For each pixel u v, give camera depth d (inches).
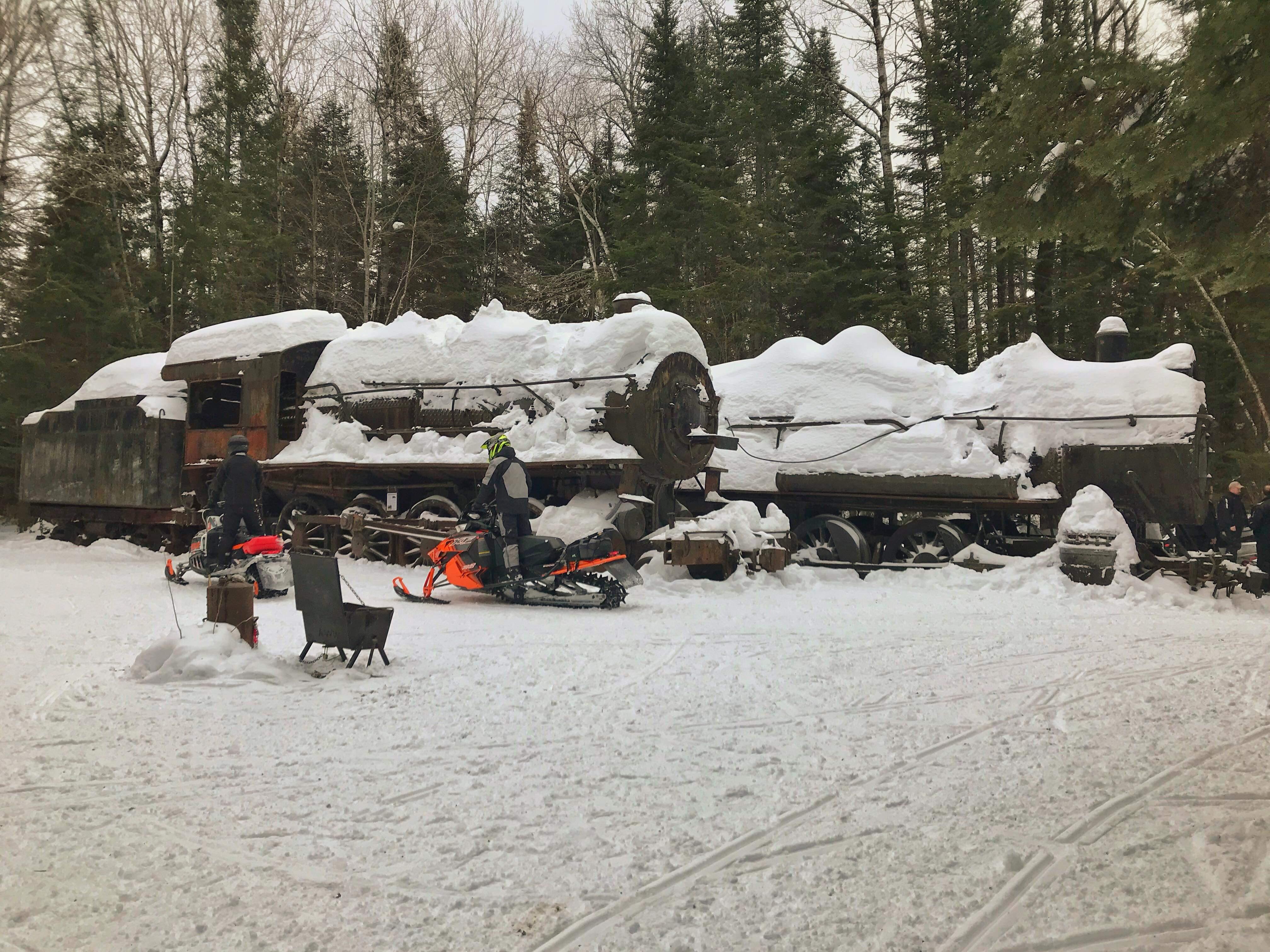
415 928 110.2
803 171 1109.7
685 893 118.8
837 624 347.6
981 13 959.6
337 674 250.1
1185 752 178.9
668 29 1218.0
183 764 173.6
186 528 681.6
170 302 1173.7
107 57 1107.9
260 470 456.8
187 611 372.5
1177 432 486.6
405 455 557.0
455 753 180.4
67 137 979.9
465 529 412.2
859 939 106.1
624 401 497.0
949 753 180.1
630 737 191.5
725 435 542.0
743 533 489.1
